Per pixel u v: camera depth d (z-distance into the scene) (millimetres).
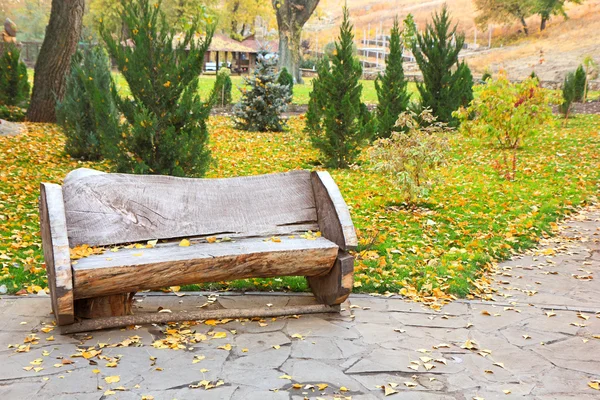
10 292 4602
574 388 3301
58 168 9836
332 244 4246
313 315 4355
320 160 11445
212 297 4664
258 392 3113
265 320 4223
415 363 3562
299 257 4133
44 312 4191
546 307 4727
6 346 3592
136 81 6910
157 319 3979
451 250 6094
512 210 7879
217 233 4434
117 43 7031
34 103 15453
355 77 10852
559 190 9227
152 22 6887
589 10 45125
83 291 3621
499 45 47156
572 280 5496
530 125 10023
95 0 37719
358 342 3867
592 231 7266
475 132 10625
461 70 16844
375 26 60125
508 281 5441
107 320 3871
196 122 7312
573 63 38156
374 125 11094
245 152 12344
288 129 16203
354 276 5234
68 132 10727
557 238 6934
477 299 4934
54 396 2996
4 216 6668
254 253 4012
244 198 4660
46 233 3814
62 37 15203
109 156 7254
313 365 3480
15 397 2975
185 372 3324
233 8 53344
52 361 3391
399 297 4875
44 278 4883
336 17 64438
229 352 3625
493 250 6199
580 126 16781
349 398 3072
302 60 52562
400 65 14500
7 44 17891
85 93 10555
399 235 6594
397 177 7645
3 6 56688
